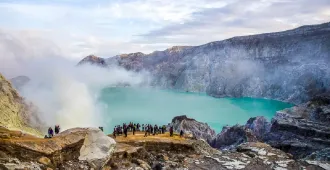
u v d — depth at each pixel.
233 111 140.25
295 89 158.00
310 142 63.25
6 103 42.44
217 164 25.83
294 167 25.53
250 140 67.19
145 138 37.59
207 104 159.62
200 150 35.31
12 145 19.00
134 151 27.30
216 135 78.62
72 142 21.59
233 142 70.81
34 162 18.69
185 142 35.59
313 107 84.12
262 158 27.84
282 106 148.88
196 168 24.70
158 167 25.12
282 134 72.69
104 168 22.17
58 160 20.05
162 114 129.25
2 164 17.12
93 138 23.56
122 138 37.88
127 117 117.62
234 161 26.78
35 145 19.77
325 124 72.50
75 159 21.22
